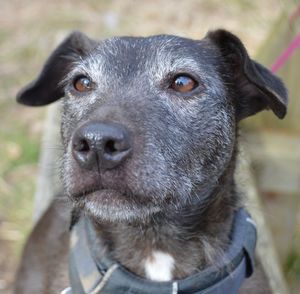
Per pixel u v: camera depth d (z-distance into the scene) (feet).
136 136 1.14
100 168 1.09
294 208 1.98
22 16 3.49
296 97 1.92
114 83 1.27
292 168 1.91
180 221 1.30
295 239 2.21
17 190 2.38
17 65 3.06
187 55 1.31
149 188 1.16
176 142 1.24
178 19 3.40
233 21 3.34
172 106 1.27
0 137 2.63
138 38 1.36
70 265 1.32
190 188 1.26
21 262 1.72
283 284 1.67
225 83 1.38
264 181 1.94
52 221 1.63
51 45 3.18
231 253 1.31
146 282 1.26
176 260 1.33
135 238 1.32
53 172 1.94
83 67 1.33
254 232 1.37
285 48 1.93
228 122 1.35
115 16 3.42
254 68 1.28
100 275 1.28
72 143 1.11
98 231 1.34
